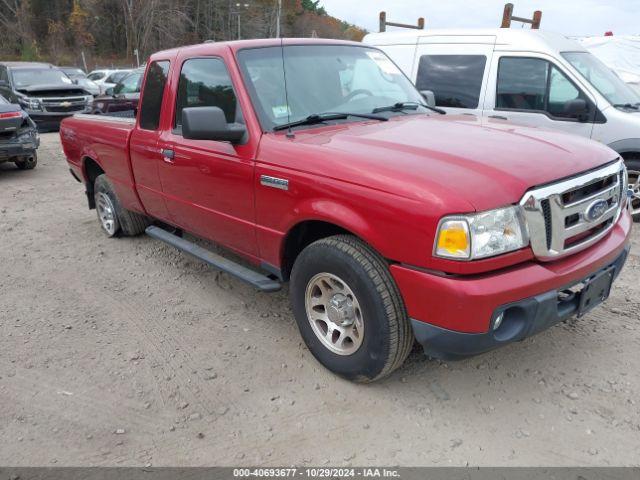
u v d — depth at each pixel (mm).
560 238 2699
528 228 2580
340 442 2754
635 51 12008
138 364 3482
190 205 4121
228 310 4203
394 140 3082
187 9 63375
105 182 5633
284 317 4070
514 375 3242
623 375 3215
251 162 3375
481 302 2477
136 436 2830
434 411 2955
